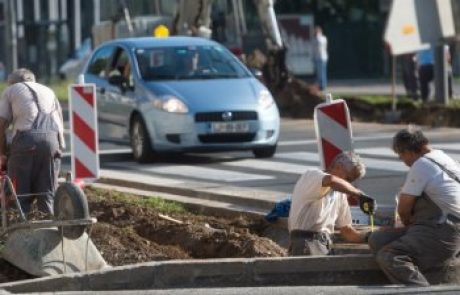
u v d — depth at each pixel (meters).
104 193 42.66
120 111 54.59
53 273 28.78
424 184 27.98
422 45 67.31
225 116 52.00
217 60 55.44
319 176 29.31
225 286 28.44
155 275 28.09
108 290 27.55
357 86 120.81
